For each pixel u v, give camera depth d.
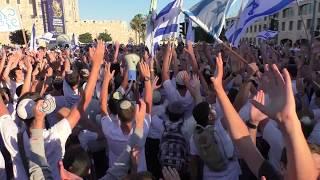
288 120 1.77
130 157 3.21
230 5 5.95
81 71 6.52
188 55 6.89
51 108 3.05
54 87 6.25
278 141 3.19
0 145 3.67
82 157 2.82
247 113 3.62
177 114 4.58
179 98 5.08
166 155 4.40
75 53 20.12
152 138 5.00
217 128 3.90
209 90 5.50
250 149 2.53
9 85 6.44
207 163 3.87
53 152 3.20
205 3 6.21
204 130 3.94
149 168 5.09
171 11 8.08
